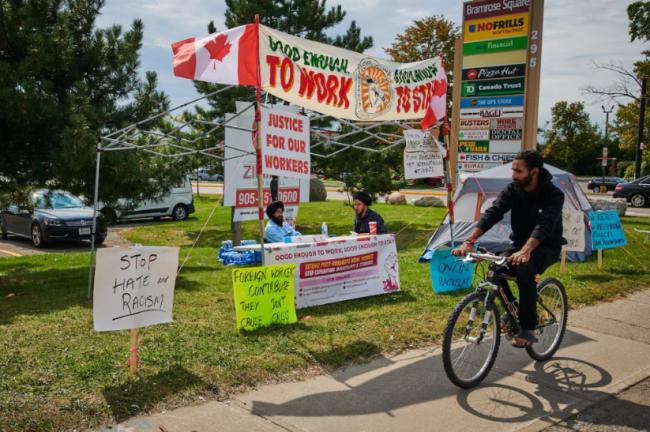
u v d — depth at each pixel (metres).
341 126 14.67
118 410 3.72
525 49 10.98
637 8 29.20
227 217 20.56
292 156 6.00
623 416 3.99
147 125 9.41
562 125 59.47
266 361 4.66
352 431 3.64
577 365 4.96
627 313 6.68
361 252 7.04
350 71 7.00
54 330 5.43
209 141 15.00
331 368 4.70
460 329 4.60
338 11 16.55
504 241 10.15
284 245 6.41
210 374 4.34
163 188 10.18
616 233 9.46
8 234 15.92
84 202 9.32
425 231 14.86
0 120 7.82
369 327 5.71
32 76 8.01
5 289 7.86
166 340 5.09
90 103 8.53
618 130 36.53
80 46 8.73
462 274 7.47
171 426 3.59
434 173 7.98
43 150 8.23
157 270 4.38
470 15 11.59
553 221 4.29
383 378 4.54
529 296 4.43
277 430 3.60
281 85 6.13
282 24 15.86
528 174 4.38
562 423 3.86
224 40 5.72
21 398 3.78
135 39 9.09
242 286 5.43
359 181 15.89
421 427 3.73
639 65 32.50
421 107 8.05
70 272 9.30
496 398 4.23
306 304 6.52
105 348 4.86
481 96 11.62
